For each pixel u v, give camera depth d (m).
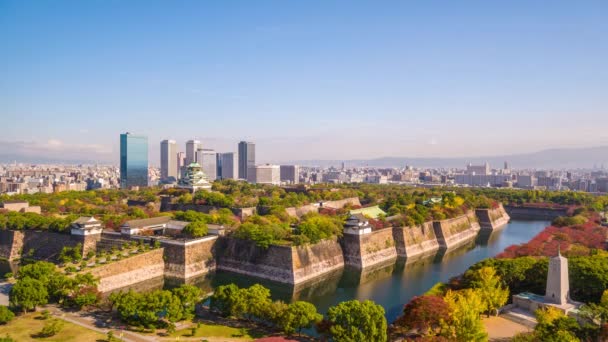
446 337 80.19
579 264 108.38
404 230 197.25
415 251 198.62
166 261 155.00
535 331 80.00
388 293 138.88
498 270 113.75
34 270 115.12
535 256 133.38
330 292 140.62
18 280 109.31
